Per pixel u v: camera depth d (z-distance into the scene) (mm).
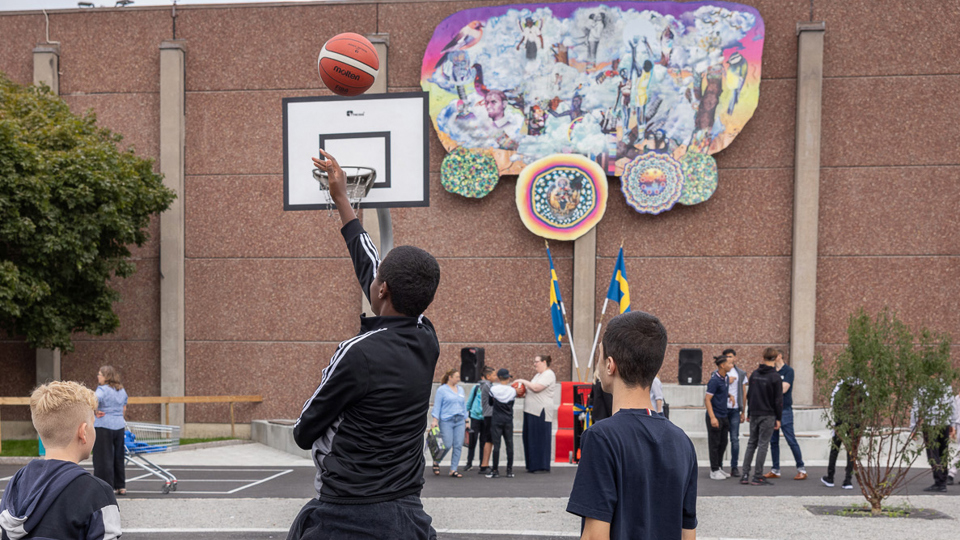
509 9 14562
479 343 14859
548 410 11031
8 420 15055
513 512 7652
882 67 14195
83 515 2609
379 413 2279
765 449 9531
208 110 15148
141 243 14164
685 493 2453
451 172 14672
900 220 14180
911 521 7004
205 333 15117
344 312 14984
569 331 14117
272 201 15102
